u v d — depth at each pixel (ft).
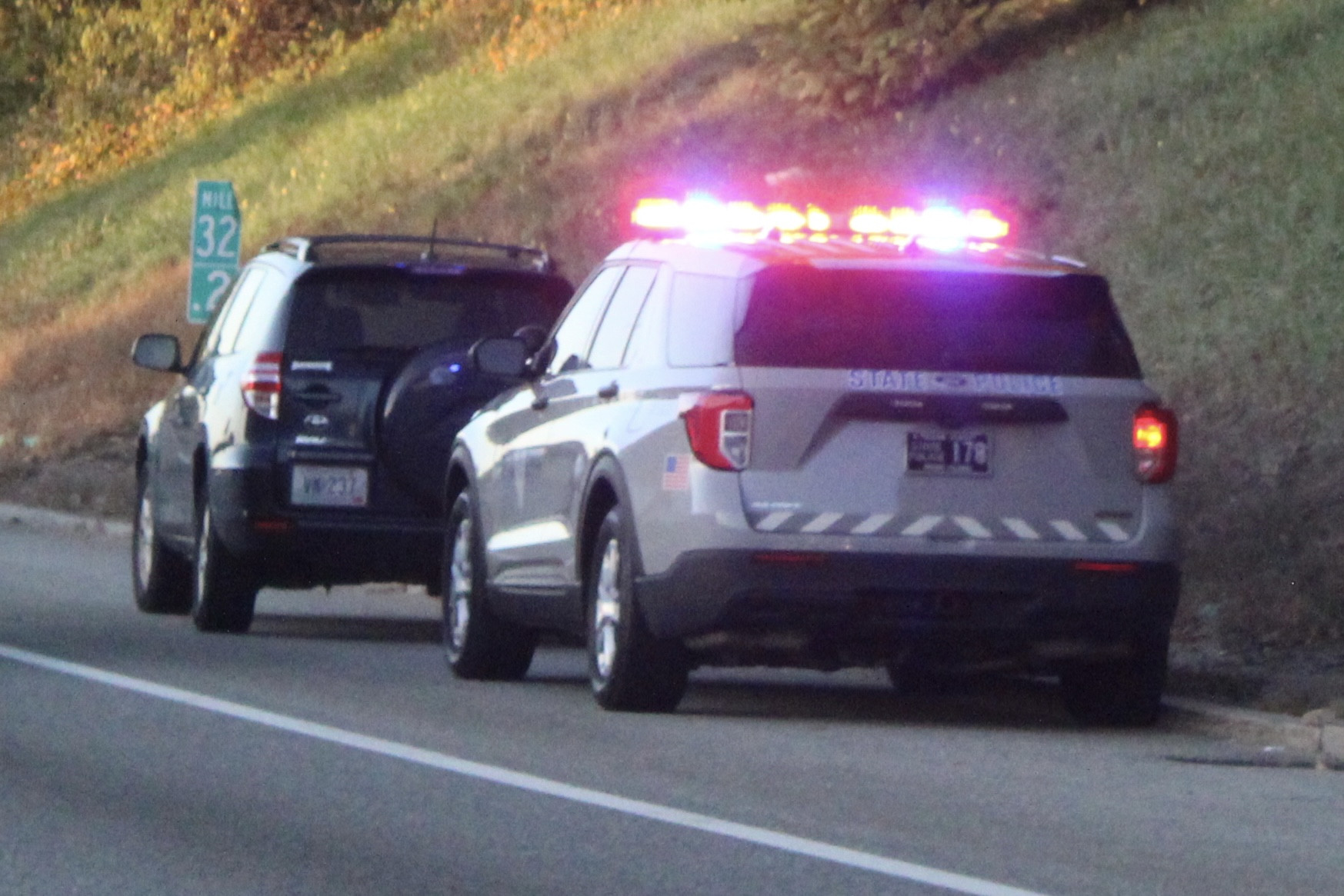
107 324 253.44
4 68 371.56
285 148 279.69
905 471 81.20
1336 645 101.24
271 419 109.70
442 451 109.81
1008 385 82.02
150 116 329.52
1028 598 81.46
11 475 210.38
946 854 61.77
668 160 200.03
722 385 81.41
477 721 84.64
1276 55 156.56
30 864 59.77
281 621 123.95
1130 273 141.08
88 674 95.81
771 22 191.62
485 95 251.39
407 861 60.18
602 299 94.48
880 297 82.79
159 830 64.03
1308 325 126.82
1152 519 82.48
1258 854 63.41
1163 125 155.22
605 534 86.79
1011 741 83.82
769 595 80.38
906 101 182.91
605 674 87.10
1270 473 116.16
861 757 78.59
